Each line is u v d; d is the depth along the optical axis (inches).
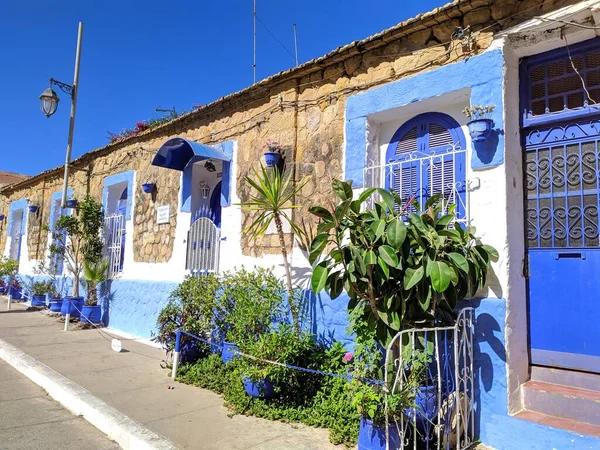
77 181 494.9
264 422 182.5
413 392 145.3
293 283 240.1
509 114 176.7
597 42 169.6
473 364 167.9
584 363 162.9
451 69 190.1
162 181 357.4
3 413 195.6
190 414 190.9
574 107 173.0
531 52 181.3
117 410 192.7
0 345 316.8
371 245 157.4
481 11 183.3
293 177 249.1
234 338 217.0
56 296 486.9
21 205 644.1
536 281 175.5
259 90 274.4
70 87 443.5
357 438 161.6
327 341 218.7
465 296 166.1
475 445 159.9
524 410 163.9
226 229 288.8
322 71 242.8
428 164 203.6
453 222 177.5
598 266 162.6
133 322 364.2
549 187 176.1
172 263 336.2
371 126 221.3
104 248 420.5
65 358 284.5
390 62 213.5
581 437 140.8
